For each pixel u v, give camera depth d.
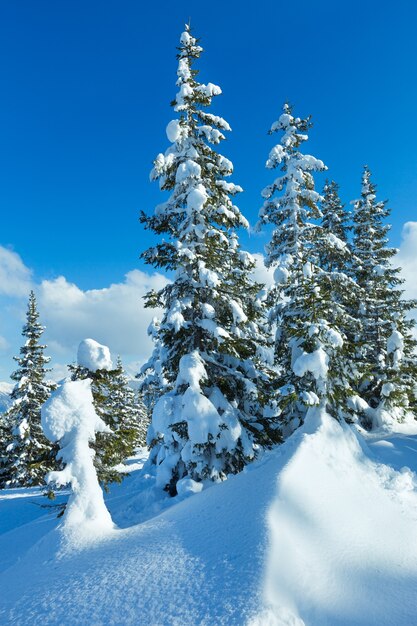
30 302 31.92
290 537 6.72
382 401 19.78
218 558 6.18
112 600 5.73
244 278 14.90
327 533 7.34
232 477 10.04
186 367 12.59
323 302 13.96
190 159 13.95
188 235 13.75
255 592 5.09
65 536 8.70
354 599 5.76
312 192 17.23
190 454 12.73
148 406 22.17
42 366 31.33
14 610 6.09
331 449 11.51
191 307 13.80
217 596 5.23
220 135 14.08
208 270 12.84
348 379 14.56
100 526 9.20
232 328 15.05
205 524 7.64
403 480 11.10
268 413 16.66
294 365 13.02
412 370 19.97
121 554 7.24
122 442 11.55
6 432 30.42
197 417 12.02
